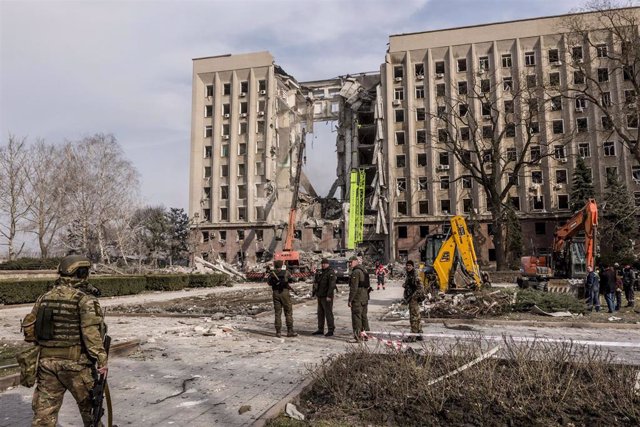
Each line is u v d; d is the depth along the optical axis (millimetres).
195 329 12211
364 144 73875
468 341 7910
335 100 76125
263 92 69438
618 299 16734
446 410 4945
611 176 50656
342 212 69000
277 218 68250
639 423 4676
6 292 20562
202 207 69250
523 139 58125
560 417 4809
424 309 15211
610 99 55469
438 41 62906
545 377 5328
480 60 61375
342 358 6691
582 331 11930
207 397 5902
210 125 71000
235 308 18109
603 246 44906
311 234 66812
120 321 14672
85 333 3754
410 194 61250
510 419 4770
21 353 3709
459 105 61219
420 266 20562
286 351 9203
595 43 55969
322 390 5879
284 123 72125
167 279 31375
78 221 51781
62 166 51312
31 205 50219
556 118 57750
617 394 5109
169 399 5816
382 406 5137
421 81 63219
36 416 3676
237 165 68812
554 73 58469
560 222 55750
